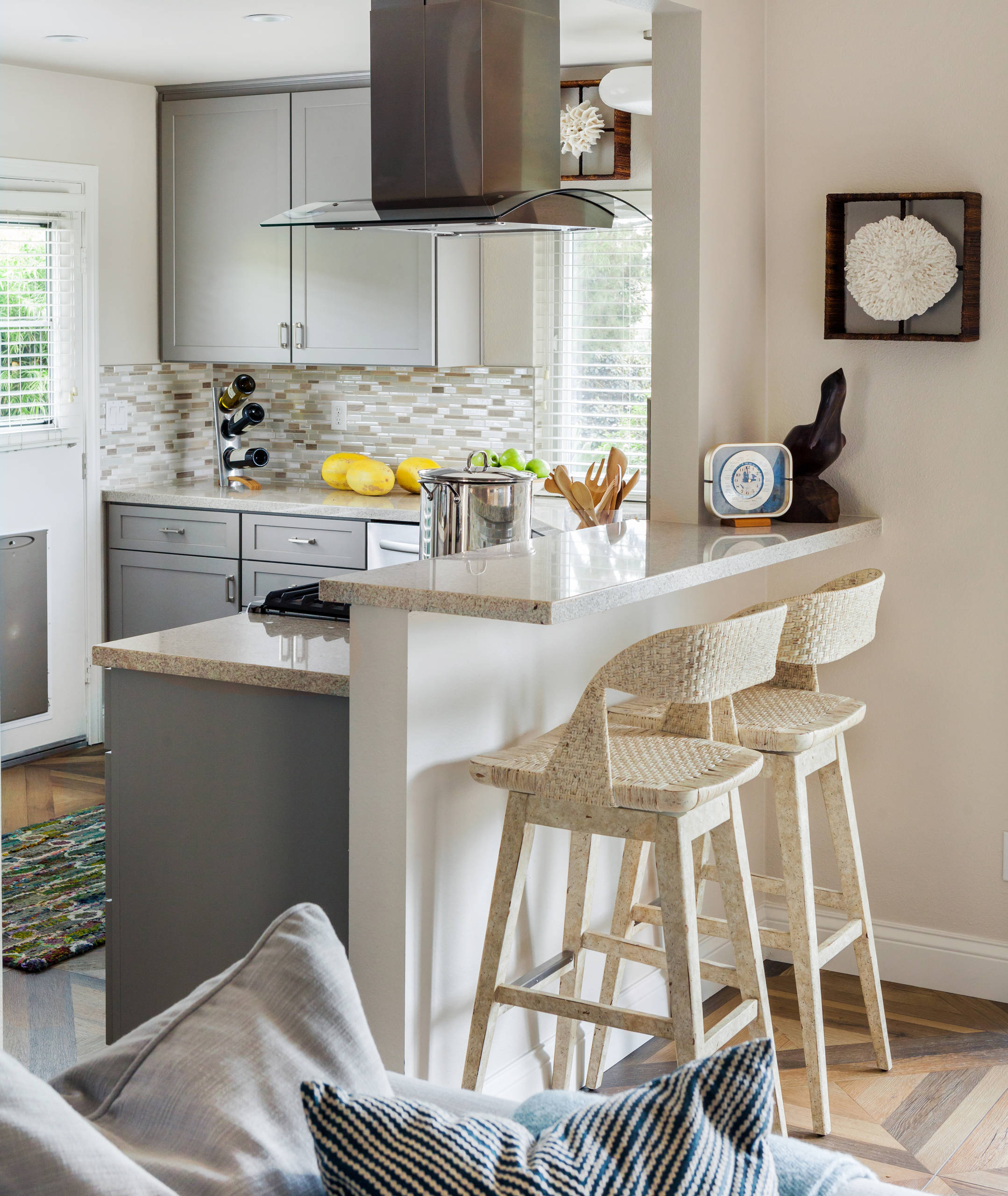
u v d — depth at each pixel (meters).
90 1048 3.09
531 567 2.59
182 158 5.47
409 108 3.16
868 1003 3.02
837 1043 3.18
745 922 2.53
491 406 5.35
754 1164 1.12
